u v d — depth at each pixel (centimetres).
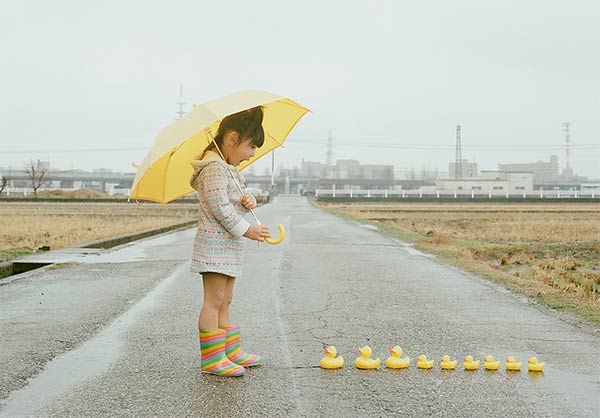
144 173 382
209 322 418
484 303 709
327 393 383
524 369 439
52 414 349
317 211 4031
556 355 478
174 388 393
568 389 394
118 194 10400
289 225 2380
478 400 372
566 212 4272
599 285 995
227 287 432
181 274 946
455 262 1132
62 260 1121
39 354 478
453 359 467
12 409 358
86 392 387
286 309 667
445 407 360
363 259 1177
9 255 1202
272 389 391
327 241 1605
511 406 361
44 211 3772
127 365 447
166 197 457
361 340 526
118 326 581
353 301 719
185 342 517
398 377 419
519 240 1959
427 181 15875
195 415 345
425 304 702
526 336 542
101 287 819
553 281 981
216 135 423
